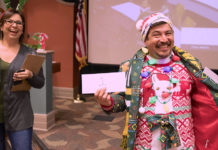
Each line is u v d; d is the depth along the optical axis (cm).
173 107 138
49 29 606
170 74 141
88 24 574
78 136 368
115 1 546
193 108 147
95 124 423
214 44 492
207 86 139
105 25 562
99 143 344
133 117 140
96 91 133
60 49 606
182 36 507
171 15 507
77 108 518
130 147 140
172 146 139
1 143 201
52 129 395
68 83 609
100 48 575
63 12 591
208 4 484
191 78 143
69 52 601
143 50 151
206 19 489
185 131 138
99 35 571
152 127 139
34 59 191
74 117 459
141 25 149
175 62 146
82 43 551
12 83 193
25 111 198
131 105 141
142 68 146
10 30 194
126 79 148
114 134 378
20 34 202
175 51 150
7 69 192
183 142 138
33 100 391
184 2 496
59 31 601
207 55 499
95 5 561
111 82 134
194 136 146
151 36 138
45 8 601
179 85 139
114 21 553
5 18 194
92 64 586
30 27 616
